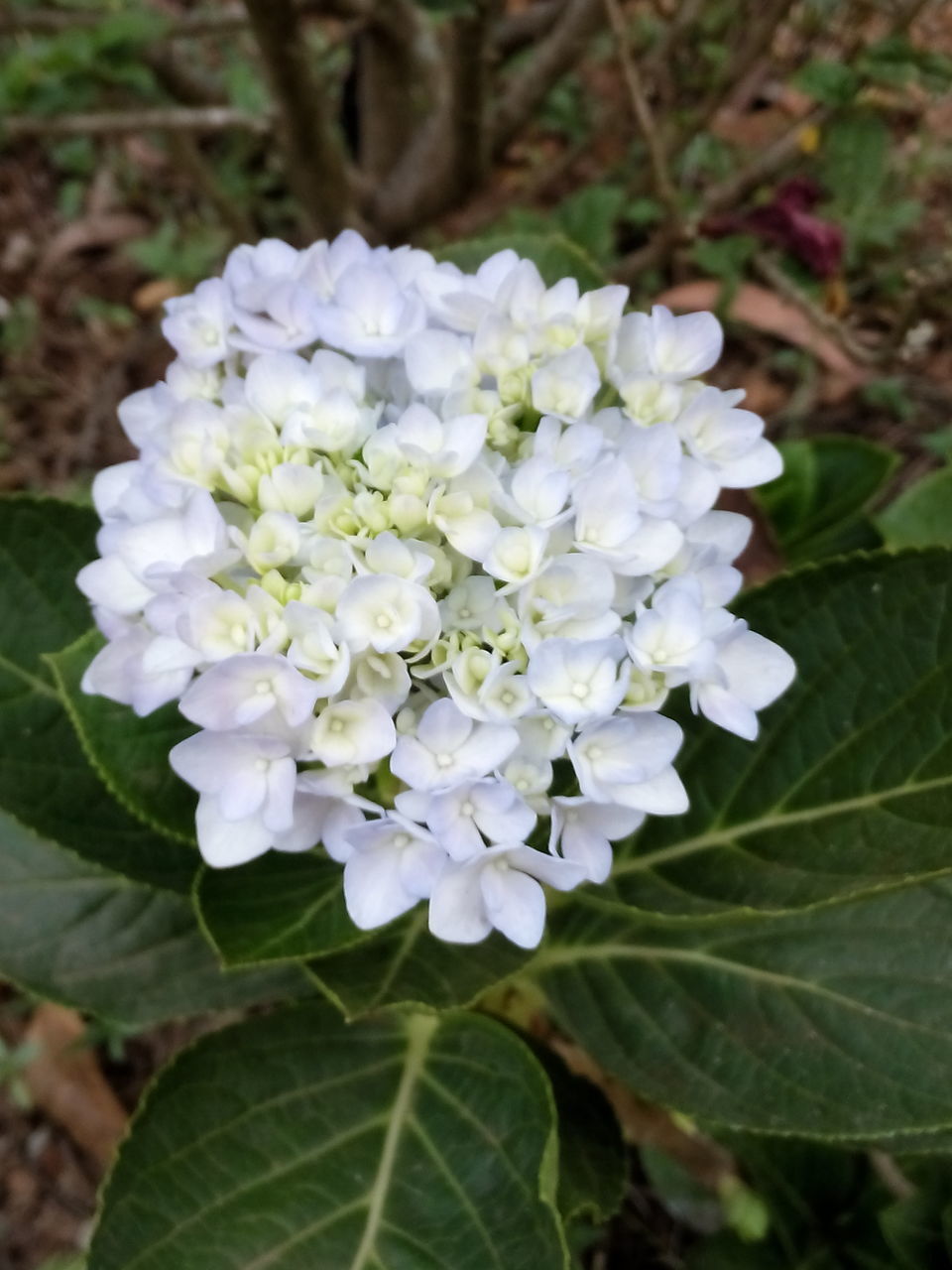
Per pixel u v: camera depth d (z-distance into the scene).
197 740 0.21
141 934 0.34
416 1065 0.30
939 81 0.39
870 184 0.41
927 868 0.26
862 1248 0.34
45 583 0.31
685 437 0.24
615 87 0.68
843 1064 0.27
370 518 0.22
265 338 0.25
